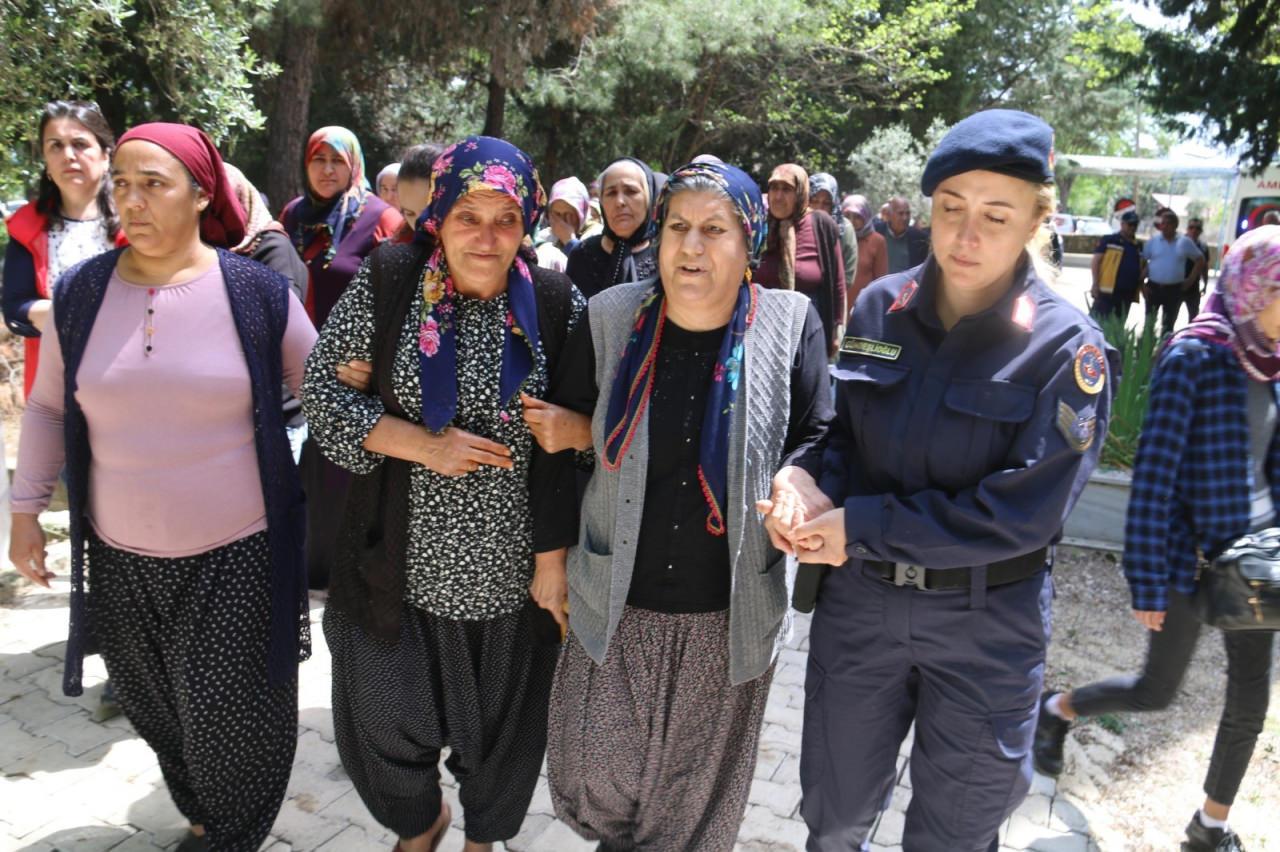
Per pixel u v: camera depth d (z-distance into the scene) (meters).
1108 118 30.34
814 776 2.26
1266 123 14.27
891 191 20.69
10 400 6.37
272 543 2.45
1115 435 5.61
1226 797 2.79
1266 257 2.44
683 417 2.16
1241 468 2.52
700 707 2.26
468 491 2.27
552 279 2.37
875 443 2.08
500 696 2.46
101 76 6.98
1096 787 3.24
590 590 2.24
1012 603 2.03
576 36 15.41
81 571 2.41
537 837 2.85
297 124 12.41
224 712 2.42
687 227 2.04
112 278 2.36
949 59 26.42
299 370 2.55
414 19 13.31
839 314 6.08
